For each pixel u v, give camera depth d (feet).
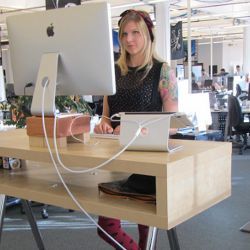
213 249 9.84
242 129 22.03
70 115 5.15
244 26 40.68
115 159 4.15
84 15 4.69
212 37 56.59
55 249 9.96
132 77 6.07
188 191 4.13
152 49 5.95
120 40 5.96
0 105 12.98
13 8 28.32
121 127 4.52
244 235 10.69
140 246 5.87
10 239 10.64
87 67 4.86
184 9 31.04
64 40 4.89
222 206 13.03
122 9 28.09
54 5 10.82
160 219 3.91
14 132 6.75
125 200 4.43
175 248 5.84
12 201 12.17
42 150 4.82
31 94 5.51
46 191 4.95
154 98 5.93
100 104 17.29
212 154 4.54
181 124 4.62
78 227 11.42
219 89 29.53
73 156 4.49
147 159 4.03
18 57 5.40
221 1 28.58
